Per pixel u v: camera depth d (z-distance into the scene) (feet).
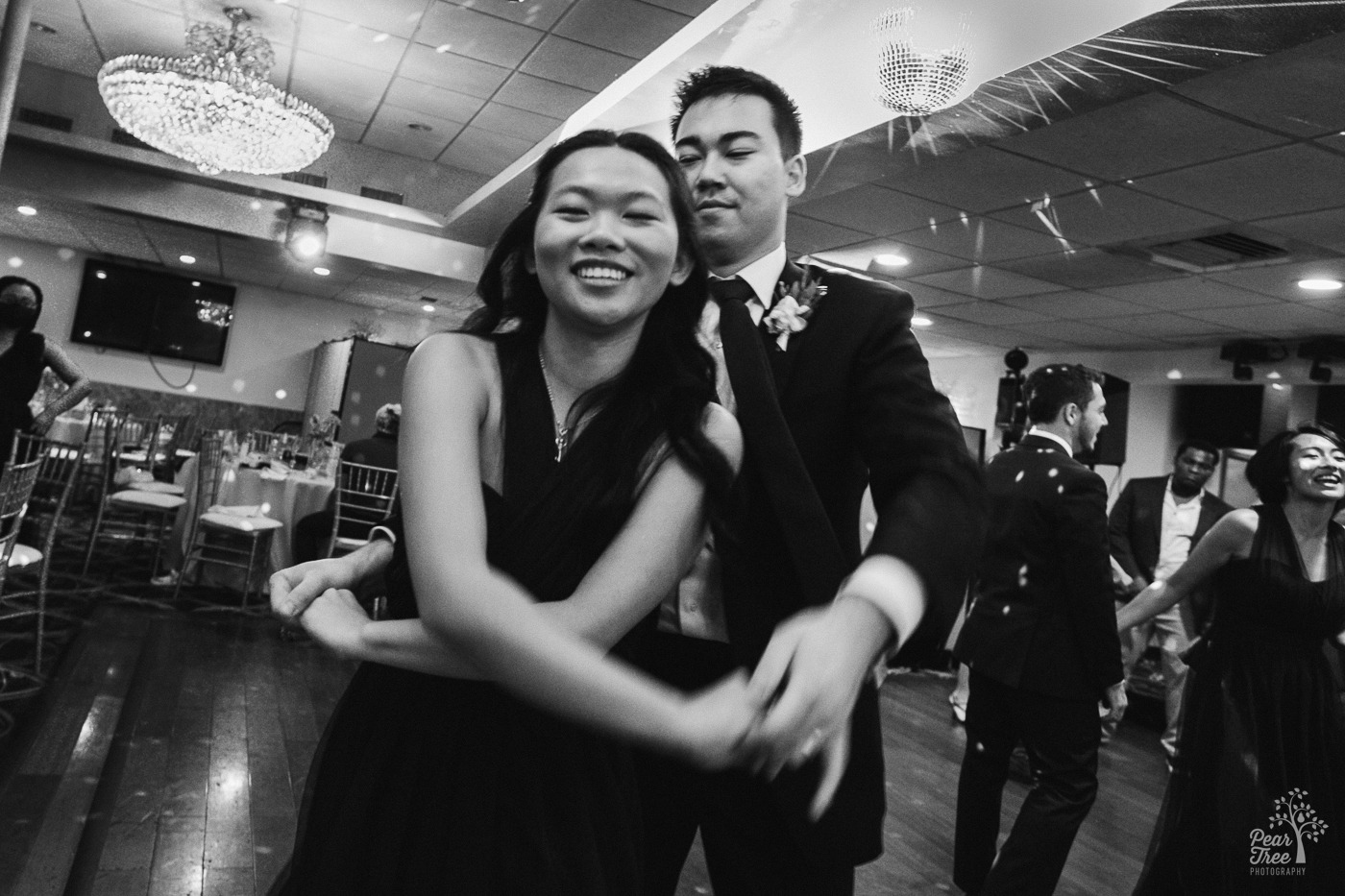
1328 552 7.14
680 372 2.58
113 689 11.85
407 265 25.98
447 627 2.01
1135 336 22.68
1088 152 11.99
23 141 22.36
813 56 12.23
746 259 3.92
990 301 21.29
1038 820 7.20
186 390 35.40
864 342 3.58
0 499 9.18
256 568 18.01
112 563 20.06
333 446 21.29
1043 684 7.36
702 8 14.82
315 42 17.87
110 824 8.16
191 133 16.92
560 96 19.12
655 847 3.81
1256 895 6.70
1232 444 22.82
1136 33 8.77
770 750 1.82
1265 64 9.24
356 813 2.44
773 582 3.34
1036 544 7.52
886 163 13.03
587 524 2.46
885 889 8.92
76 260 34.14
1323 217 13.14
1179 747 7.41
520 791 2.46
